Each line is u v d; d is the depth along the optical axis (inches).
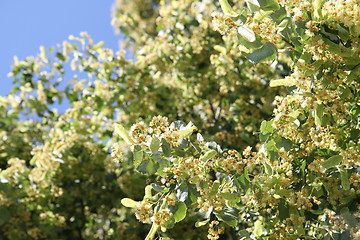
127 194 232.5
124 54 247.3
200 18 248.2
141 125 103.3
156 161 102.3
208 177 104.1
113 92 239.5
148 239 106.7
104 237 250.8
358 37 108.2
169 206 102.9
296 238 113.4
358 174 115.8
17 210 210.7
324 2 107.2
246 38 101.2
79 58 242.8
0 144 241.8
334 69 108.9
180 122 109.3
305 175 117.3
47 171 217.8
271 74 229.6
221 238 172.1
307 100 105.7
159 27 264.1
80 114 234.2
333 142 114.6
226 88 244.5
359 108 117.3
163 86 253.0
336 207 115.4
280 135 107.4
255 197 109.6
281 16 102.5
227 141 226.8
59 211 242.1
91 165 234.5
